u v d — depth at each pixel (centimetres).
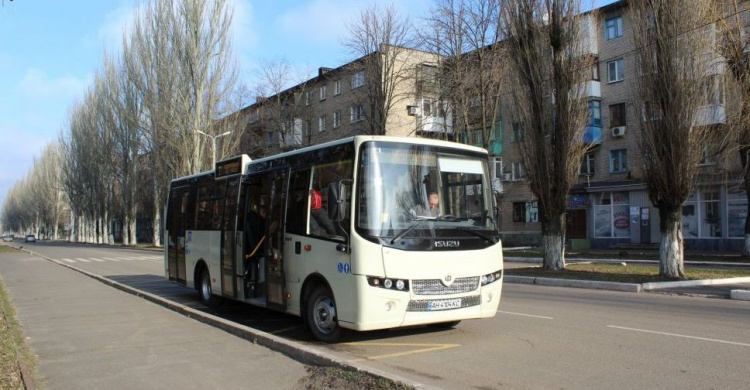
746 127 2012
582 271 1839
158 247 5378
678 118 1540
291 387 559
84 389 572
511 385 579
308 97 4891
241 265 1041
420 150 803
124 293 1387
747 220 2373
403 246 743
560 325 938
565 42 1816
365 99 3850
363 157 759
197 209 1309
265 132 5212
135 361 677
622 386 573
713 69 1595
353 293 733
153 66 4228
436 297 758
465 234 800
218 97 4172
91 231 8119
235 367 636
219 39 4166
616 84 3462
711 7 1627
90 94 6875
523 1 1847
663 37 1548
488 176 862
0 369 647
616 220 3469
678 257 1605
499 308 1148
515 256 2889
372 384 528
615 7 3441
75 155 7681
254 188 1041
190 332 845
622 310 1120
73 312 1089
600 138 3503
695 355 713
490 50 2864
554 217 1900
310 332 894
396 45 3450
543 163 1873
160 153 4491
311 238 824
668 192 1580
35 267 2619
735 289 1338
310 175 854
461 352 737
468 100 2989
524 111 1888
